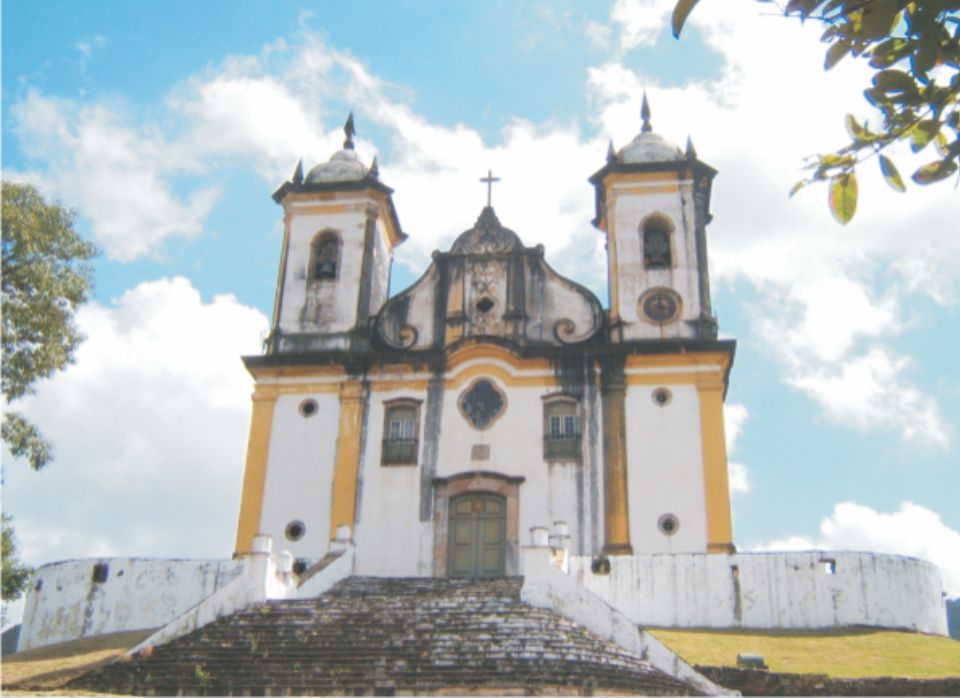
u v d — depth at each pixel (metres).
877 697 15.16
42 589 21.88
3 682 16.16
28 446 17.48
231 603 17.23
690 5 3.95
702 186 26.92
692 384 24.05
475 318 25.80
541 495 23.31
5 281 17.84
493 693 13.78
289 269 26.95
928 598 20.69
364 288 26.59
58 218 18.52
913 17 4.05
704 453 23.30
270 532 23.81
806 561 20.34
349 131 29.59
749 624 19.94
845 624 19.88
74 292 18.47
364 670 14.60
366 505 23.75
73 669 16.97
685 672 15.34
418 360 24.98
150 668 15.32
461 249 26.67
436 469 23.92
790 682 15.43
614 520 22.86
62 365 18.23
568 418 24.11
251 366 25.45
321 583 19.94
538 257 26.34
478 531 23.28
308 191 27.77
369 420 24.66
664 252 26.09
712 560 20.47
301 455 24.50
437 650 15.06
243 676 14.74
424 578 21.16
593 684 13.91
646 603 20.30
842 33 4.21
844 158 4.40
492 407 24.36
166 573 21.50
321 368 25.33
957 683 15.20
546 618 16.30
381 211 27.97
